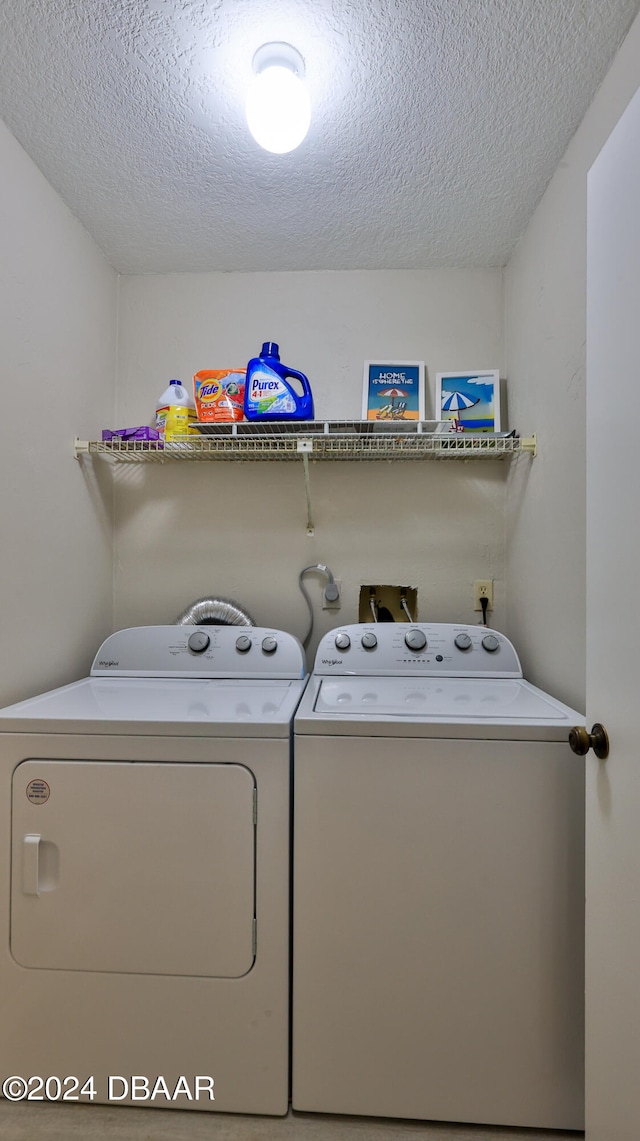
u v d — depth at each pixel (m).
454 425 1.76
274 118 1.16
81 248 1.76
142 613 2.03
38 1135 1.19
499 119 1.33
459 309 1.99
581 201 1.34
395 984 1.19
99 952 1.22
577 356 1.37
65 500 1.69
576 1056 1.17
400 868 1.19
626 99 1.13
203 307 2.03
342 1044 1.20
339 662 1.72
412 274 2.00
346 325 2.00
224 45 1.15
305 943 1.20
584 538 1.34
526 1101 1.18
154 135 1.39
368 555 2.00
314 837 1.20
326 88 1.25
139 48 1.16
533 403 1.68
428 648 1.73
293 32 1.12
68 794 1.23
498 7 1.06
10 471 1.40
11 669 1.41
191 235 1.81
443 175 1.52
